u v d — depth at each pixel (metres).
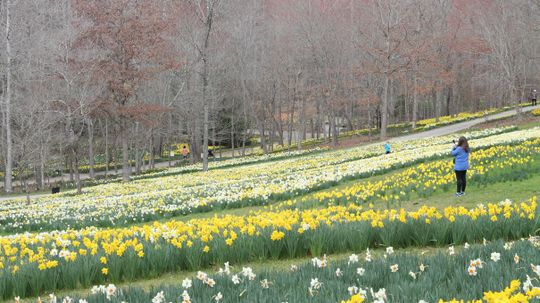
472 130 43.06
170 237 8.70
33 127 38.25
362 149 39.31
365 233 8.44
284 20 58.88
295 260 8.15
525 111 51.09
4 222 17.92
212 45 50.91
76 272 7.33
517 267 5.37
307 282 5.47
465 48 58.62
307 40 50.91
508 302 3.78
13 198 34.91
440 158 21.20
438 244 8.24
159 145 68.56
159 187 30.36
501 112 56.91
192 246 8.04
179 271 8.00
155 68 39.41
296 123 67.19
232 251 8.18
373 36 53.66
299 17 52.12
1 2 41.88
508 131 34.47
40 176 45.88
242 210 15.76
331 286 5.21
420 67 52.91
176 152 72.69
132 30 37.44
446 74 53.56
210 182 29.34
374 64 51.09
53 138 43.31
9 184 39.41
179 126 57.56
